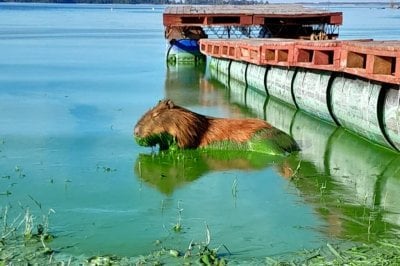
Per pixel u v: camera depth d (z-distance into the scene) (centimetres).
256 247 670
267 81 1678
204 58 2691
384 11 15775
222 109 1525
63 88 1809
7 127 1251
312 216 762
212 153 1045
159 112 1052
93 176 925
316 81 1323
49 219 750
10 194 841
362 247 664
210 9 3095
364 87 1098
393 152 1055
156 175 932
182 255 646
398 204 807
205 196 838
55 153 1052
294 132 1238
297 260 634
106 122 1305
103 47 3356
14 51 3002
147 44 3619
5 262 627
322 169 968
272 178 920
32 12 10238
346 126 1218
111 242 683
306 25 2834
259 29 3177
